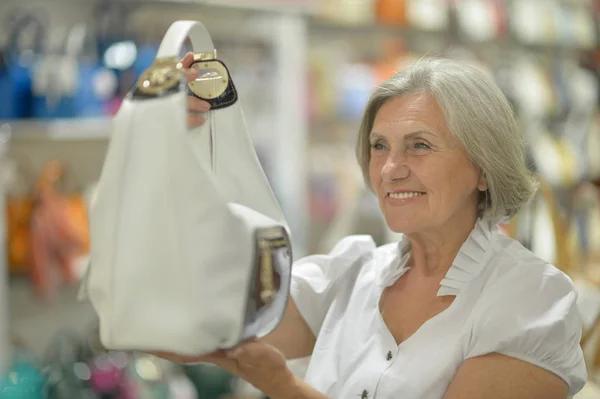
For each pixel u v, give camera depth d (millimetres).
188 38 1188
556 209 2064
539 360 1179
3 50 2934
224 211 949
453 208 1264
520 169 1297
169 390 3012
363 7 4035
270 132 3676
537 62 5000
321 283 1498
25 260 2963
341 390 1328
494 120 1253
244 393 3346
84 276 1043
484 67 4574
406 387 1230
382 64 4164
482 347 1188
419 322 1316
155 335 934
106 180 977
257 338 1062
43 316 3342
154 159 943
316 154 4137
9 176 3059
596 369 1910
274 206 1227
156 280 941
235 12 3512
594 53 5293
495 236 1321
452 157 1252
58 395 2727
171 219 936
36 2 3240
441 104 1237
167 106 947
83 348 2965
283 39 3637
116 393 2822
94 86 3062
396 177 1264
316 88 3975
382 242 3766
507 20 4730
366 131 1400
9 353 2986
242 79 3594
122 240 953
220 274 945
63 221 2996
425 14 4266
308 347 1521
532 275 1239
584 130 5031
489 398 1161
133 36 3270
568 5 5320
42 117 2939
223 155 1208
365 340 1352
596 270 2451
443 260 1339
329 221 4043
